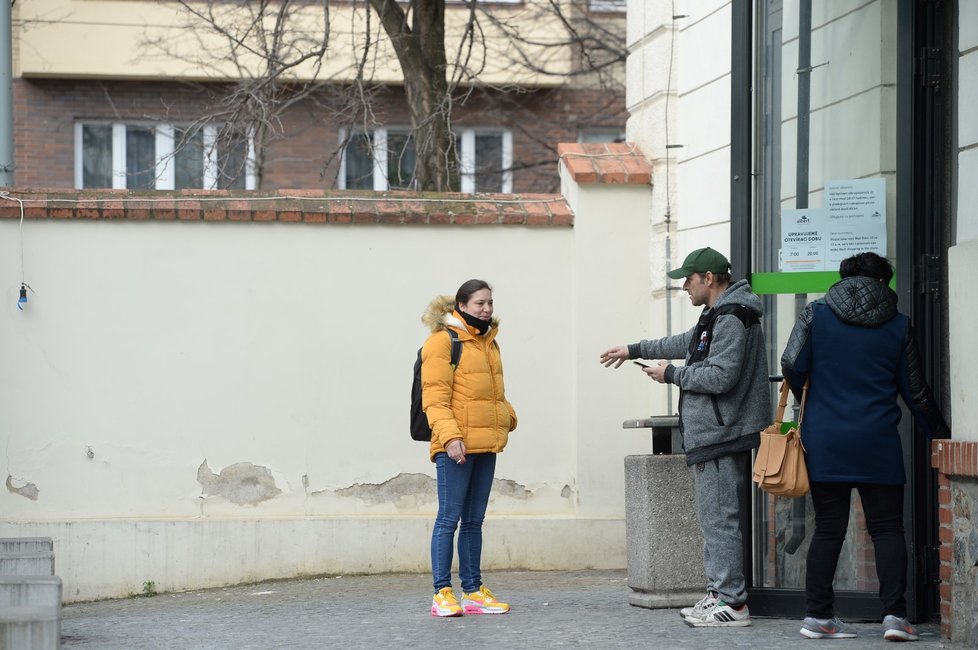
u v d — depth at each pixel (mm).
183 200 12828
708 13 12344
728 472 9070
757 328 9094
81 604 12398
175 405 12766
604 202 13227
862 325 8547
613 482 13094
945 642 8422
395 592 11656
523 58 21719
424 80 16062
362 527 12773
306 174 22875
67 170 22984
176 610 11273
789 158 10125
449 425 9648
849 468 8422
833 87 10023
